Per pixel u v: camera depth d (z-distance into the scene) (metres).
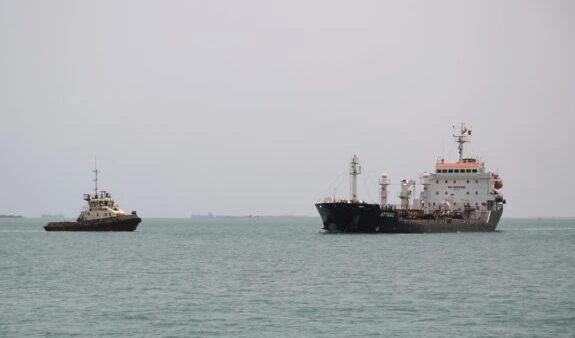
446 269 110.88
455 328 65.38
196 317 69.94
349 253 141.12
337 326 66.06
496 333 63.56
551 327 65.94
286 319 69.06
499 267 114.44
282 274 104.38
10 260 129.12
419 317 70.06
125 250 156.12
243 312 72.38
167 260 129.25
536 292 85.69
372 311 72.94
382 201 194.38
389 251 145.00
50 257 135.75
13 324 66.88
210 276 102.19
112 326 66.00
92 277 101.31
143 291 86.50
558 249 158.38
